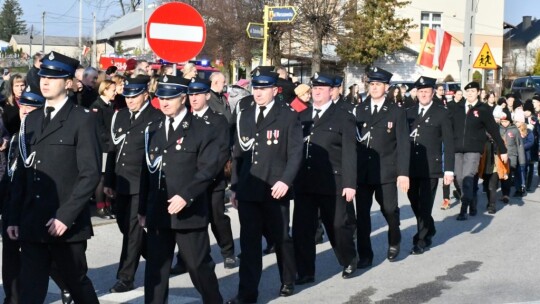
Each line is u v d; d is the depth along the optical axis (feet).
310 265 25.86
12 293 21.40
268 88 23.12
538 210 42.68
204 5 115.65
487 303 23.30
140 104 25.02
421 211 31.24
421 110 32.14
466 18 74.23
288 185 22.31
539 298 23.91
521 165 47.47
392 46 127.54
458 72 152.66
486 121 38.40
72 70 18.69
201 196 19.81
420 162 31.27
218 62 111.86
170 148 19.84
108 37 234.17
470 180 38.60
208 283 20.12
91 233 18.85
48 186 18.29
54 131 18.39
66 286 19.10
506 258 30.01
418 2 151.23
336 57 131.95
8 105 31.01
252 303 23.02
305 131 25.77
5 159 30.19
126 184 24.54
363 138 28.58
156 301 19.86
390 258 29.50
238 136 23.75
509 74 187.93
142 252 24.94
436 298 23.95
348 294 24.43
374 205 43.52
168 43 31.37
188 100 28.22
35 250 18.40
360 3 128.67
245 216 23.06
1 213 21.71
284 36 119.44
